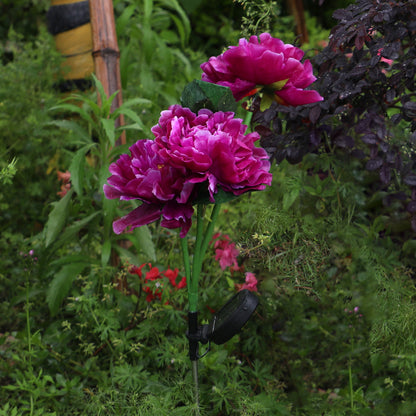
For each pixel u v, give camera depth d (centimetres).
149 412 146
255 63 107
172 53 326
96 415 154
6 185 262
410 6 140
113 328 177
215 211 126
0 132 264
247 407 151
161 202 109
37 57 290
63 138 267
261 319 187
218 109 114
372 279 169
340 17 146
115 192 113
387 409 159
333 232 170
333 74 150
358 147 185
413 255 177
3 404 167
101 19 219
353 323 183
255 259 159
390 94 145
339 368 182
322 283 167
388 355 163
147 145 112
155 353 173
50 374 178
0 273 229
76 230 205
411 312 156
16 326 216
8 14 350
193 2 168
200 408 147
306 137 162
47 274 208
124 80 286
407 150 158
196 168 102
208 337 130
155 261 193
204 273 195
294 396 173
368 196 191
